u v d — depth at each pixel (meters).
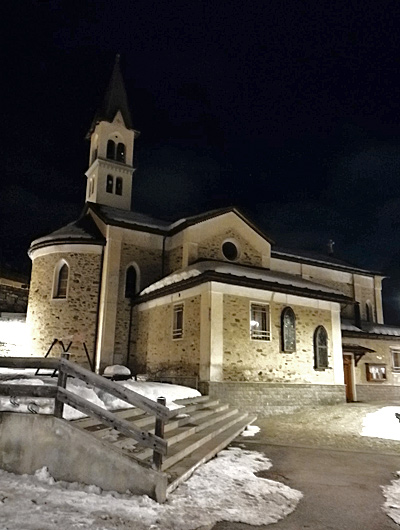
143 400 5.77
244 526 4.66
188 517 4.80
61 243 18.73
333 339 16.61
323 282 25.77
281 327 15.16
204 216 18.98
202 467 6.98
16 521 4.18
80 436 5.54
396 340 22.64
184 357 14.55
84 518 4.42
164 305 16.44
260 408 13.80
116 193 26.28
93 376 5.86
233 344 13.82
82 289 18.34
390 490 6.12
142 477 5.32
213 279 13.74
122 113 27.67
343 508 5.35
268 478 6.65
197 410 10.88
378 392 21.16
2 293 24.73
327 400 15.70
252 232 20.34
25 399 6.06
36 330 18.45
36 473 5.48
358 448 9.16
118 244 18.86
